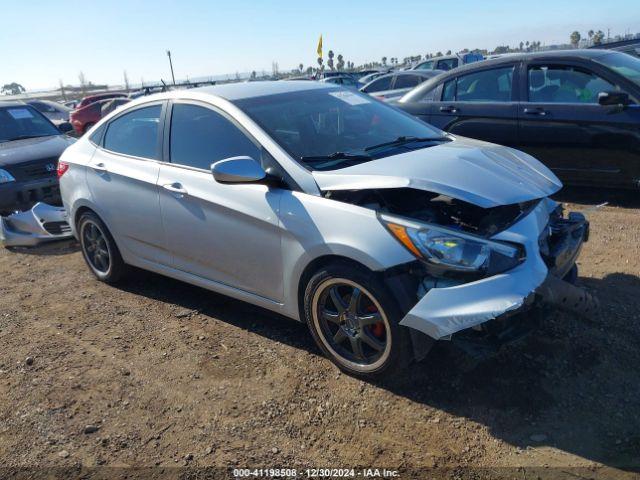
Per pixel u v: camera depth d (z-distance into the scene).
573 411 2.85
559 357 3.28
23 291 5.02
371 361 3.16
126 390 3.33
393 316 2.92
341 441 2.78
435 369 3.25
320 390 3.19
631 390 2.96
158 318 4.25
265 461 2.68
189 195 3.82
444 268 2.79
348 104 4.20
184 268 4.12
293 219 3.25
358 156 3.50
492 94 6.73
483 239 2.85
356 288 3.06
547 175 3.47
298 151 3.48
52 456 2.81
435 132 4.23
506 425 2.79
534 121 6.34
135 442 2.88
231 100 3.86
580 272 4.43
